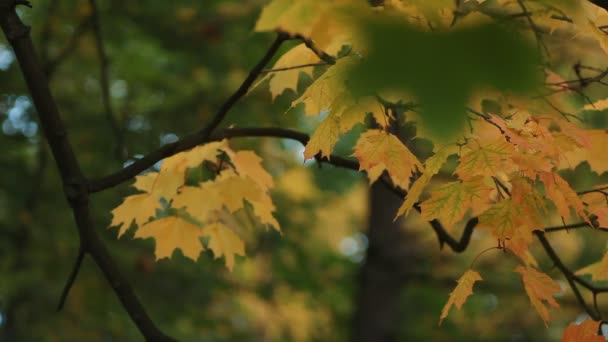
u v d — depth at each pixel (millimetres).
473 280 2602
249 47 8648
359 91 850
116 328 8953
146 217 3201
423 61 837
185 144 3188
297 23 2387
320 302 10930
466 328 10945
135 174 3221
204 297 9188
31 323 8367
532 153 2549
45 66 5590
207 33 8281
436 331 11281
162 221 3252
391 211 9352
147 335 3289
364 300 9273
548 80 2908
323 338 11047
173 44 8672
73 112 8555
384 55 847
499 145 2430
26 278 7680
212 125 3162
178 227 3264
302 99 2443
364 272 9367
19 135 8664
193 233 3273
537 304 2656
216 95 8727
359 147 2604
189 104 8711
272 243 9281
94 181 3207
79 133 8406
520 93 833
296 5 2307
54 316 8422
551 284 2646
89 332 8711
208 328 9594
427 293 11336
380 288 9188
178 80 8852
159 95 9141
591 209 2801
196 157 3174
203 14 8516
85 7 8086
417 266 9125
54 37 8328
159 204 3205
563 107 3023
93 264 8305
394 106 2391
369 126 3514
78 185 3186
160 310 9094
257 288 9727
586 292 8234
